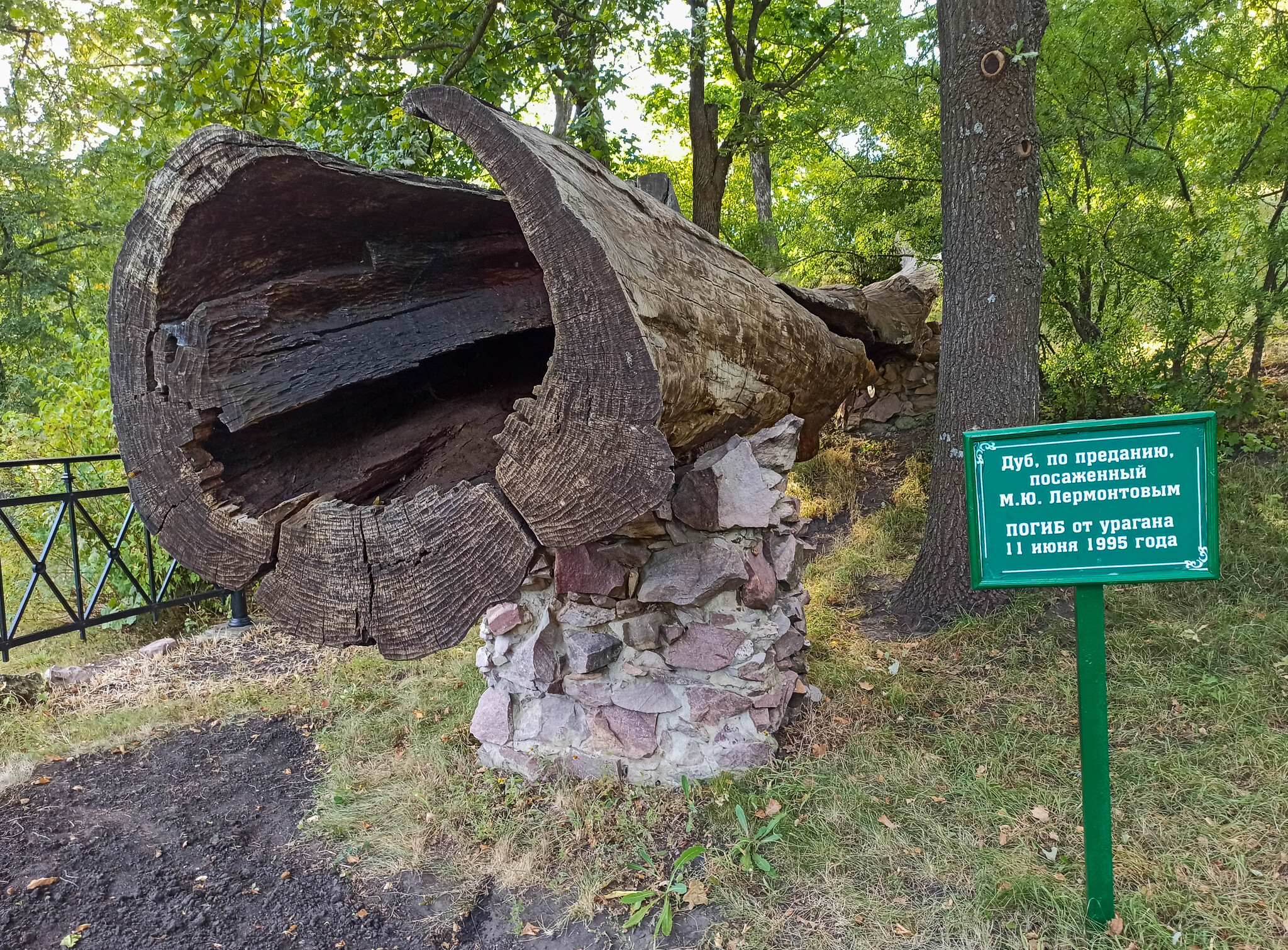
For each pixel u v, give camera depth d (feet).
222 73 16.96
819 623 13.79
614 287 5.45
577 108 22.63
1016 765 9.14
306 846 8.36
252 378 6.26
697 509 8.83
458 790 9.19
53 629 12.70
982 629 12.59
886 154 19.95
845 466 21.33
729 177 46.06
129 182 36.40
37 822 8.57
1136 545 6.21
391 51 18.61
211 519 6.28
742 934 6.80
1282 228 15.99
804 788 8.73
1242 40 16.80
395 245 7.14
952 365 13.32
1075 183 18.03
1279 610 11.91
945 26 13.08
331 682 12.54
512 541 5.80
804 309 11.91
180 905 7.33
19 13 33.45
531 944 6.93
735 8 29.63
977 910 6.86
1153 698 10.20
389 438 7.52
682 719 9.27
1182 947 6.35
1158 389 16.74
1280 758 8.64
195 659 13.58
